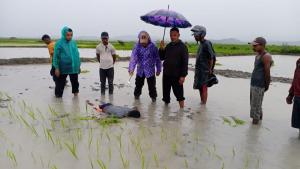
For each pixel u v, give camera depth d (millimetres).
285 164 5613
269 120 8523
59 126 7254
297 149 6379
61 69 10148
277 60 35000
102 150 5906
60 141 6301
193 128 7516
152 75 10062
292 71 23000
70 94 11008
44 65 21000
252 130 7555
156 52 10008
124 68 20859
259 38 7719
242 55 43500
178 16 9242
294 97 6961
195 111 9203
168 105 9836
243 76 17969
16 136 6500
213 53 9734
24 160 5375
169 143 6414
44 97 10367
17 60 21141
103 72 11055
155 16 9328
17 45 48219
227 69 22047
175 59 9219
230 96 11750
